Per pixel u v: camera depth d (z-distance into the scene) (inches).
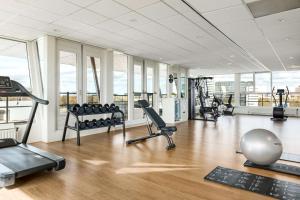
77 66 223.3
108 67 256.2
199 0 128.0
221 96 536.7
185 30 184.9
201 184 104.0
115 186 102.3
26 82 210.8
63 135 202.1
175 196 92.2
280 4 134.9
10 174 98.2
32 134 200.1
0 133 176.6
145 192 96.1
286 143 190.4
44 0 125.1
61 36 199.8
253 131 129.3
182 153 158.1
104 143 192.1
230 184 102.5
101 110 210.7
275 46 243.8
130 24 168.7
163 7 137.4
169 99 339.9
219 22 165.3
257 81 496.7
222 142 195.3
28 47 205.6
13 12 141.9
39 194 94.4
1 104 192.7
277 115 383.2
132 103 297.4
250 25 172.2
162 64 366.6
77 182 107.0
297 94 456.8
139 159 143.6
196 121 357.4
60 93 209.5
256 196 91.4
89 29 180.2
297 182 104.5
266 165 125.9
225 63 365.4
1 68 199.2
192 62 353.1
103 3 130.6
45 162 115.3
